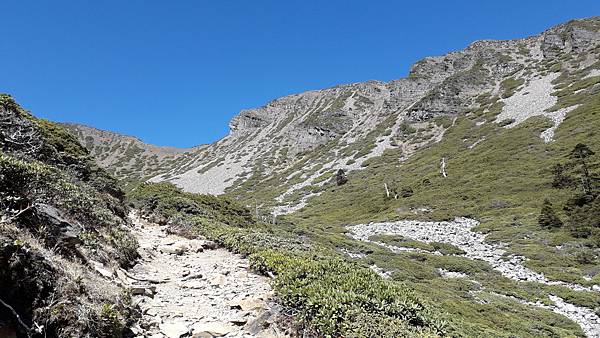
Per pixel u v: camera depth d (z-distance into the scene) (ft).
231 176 398.42
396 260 94.79
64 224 29.43
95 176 65.67
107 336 21.27
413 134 335.47
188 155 556.51
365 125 428.15
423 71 475.31
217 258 47.73
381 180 254.68
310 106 569.64
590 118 205.46
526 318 60.95
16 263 19.36
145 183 89.30
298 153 425.28
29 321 18.71
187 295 33.22
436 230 138.00
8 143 45.50
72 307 20.51
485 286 79.97
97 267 30.04
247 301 31.17
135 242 45.06
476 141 258.57
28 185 27.81
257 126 573.74
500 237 116.06
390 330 25.29
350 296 28.71
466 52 493.36
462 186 182.39
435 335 26.99
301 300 28.86
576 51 350.43
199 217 71.67
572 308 68.59
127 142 615.98
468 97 361.51
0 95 55.42
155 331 25.40
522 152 202.08
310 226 162.71
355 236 143.13
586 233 104.88
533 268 89.76
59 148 64.23
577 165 155.43
